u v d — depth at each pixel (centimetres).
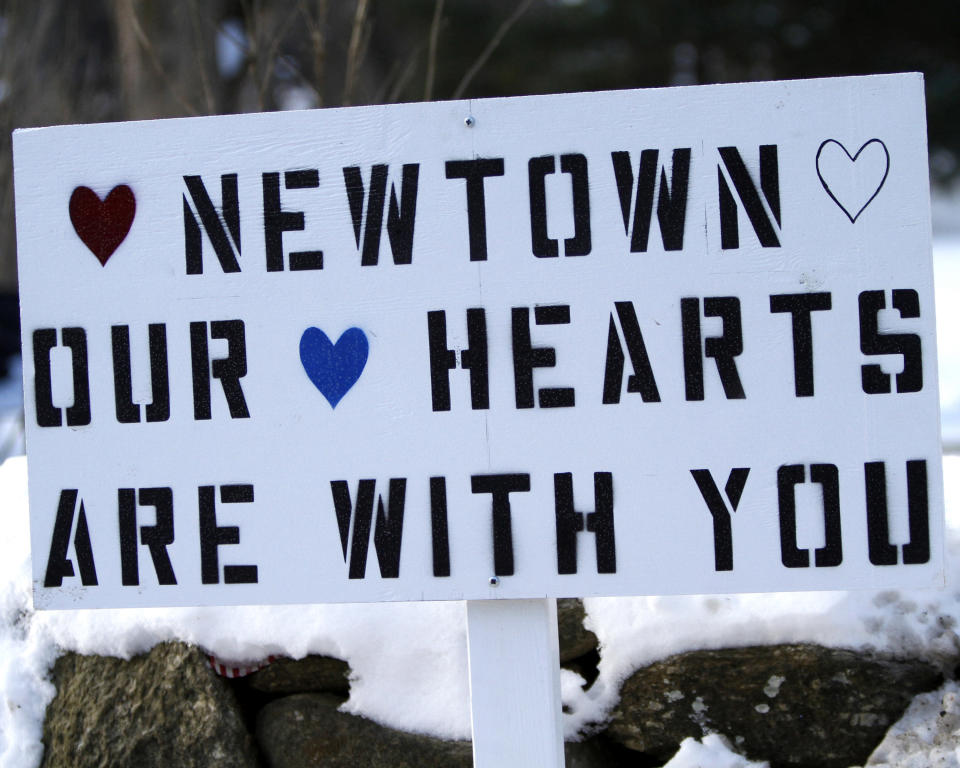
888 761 244
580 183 213
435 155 215
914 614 254
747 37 1148
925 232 209
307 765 257
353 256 216
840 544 209
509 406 212
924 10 1071
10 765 265
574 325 212
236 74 609
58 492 219
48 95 514
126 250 220
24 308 220
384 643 262
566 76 1217
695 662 256
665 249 212
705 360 211
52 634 273
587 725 260
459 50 1171
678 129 212
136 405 219
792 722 253
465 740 255
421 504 213
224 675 265
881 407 209
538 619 213
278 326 217
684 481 210
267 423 216
